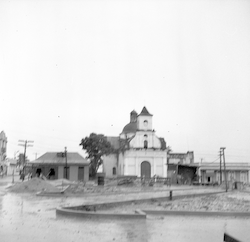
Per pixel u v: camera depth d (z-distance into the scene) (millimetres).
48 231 11289
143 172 65500
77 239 10156
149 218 14789
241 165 65312
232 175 64875
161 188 43375
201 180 63688
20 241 9781
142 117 67812
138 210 15945
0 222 13109
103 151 66000
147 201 24000
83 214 14508
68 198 25641
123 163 67062
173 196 27125
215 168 64438
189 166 63938
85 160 59344
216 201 25203
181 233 11516
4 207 18656
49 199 24359
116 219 14109
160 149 66438
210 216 15867
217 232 11820
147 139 67250
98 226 12352
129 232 11422
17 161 106812
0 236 10445
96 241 9945
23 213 15945
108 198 26438
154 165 65812
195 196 31078
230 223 13883
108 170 73500
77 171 57562
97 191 33125
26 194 28734
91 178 62344
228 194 34875
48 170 56750
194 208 19938
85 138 66125
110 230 11656
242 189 45438
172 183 60062
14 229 11609
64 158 58688
